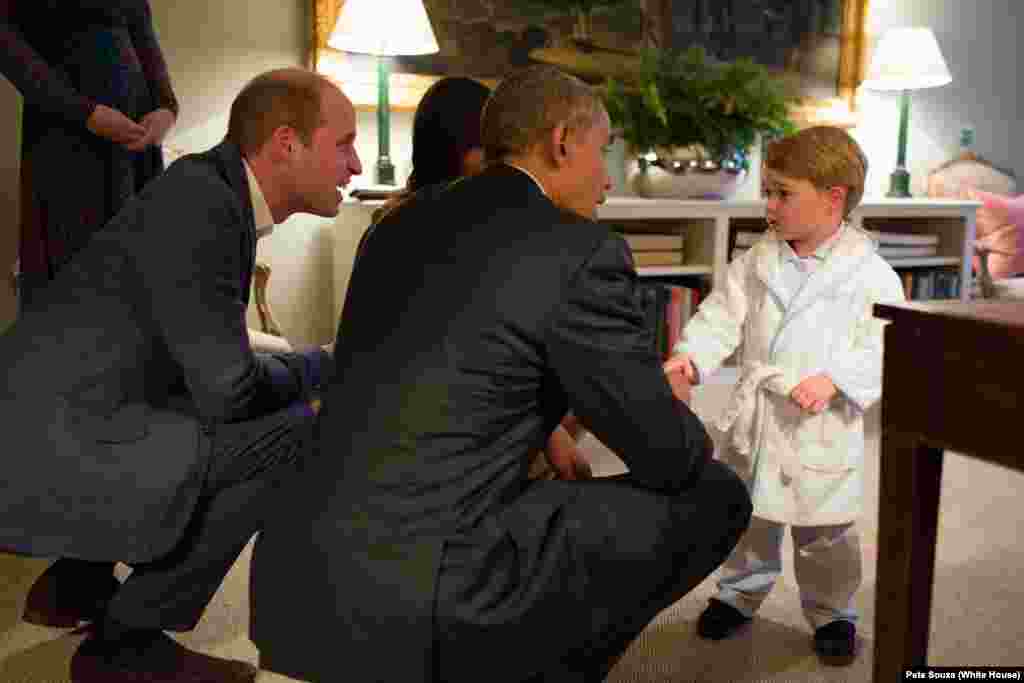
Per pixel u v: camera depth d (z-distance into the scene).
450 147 1.77
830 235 1.83
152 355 1.55
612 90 3.88
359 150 3.72
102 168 2.38
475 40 3.81
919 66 4.30
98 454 1.48
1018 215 4.73
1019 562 2.27
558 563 1.25
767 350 1.84
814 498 1.76
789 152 1.80
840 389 1.72
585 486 1.35
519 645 1.23
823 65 4.55
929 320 0.97
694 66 4.00
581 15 3.98
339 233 3.46
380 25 3.26
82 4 2.33
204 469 1.52
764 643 1.87
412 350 1.20
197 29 3.35
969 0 4.97
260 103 1.61
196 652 1.66
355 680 1.20
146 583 1.54
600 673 1.42
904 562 1.04
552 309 1.18
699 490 1.41
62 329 1.51
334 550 1.18
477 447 1.20
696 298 3.85
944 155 5.03
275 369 1.67
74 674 1.58
